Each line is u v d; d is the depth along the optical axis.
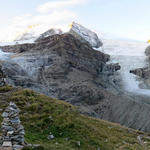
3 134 17.27
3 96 33.00
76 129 26.89
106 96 152.25
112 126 36.62
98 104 143.62
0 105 29.62
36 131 25.36
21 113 28.81
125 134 34.44
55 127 26.33
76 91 148.62
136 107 140.75
